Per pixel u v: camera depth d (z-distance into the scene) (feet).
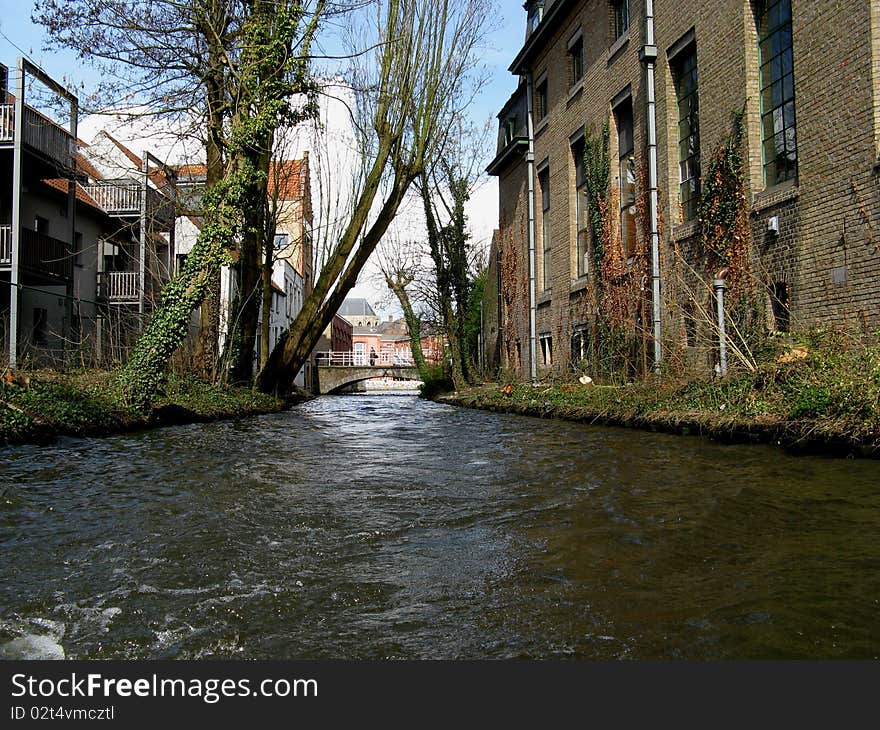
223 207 39.75
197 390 47.32
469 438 31.45
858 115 26.84
